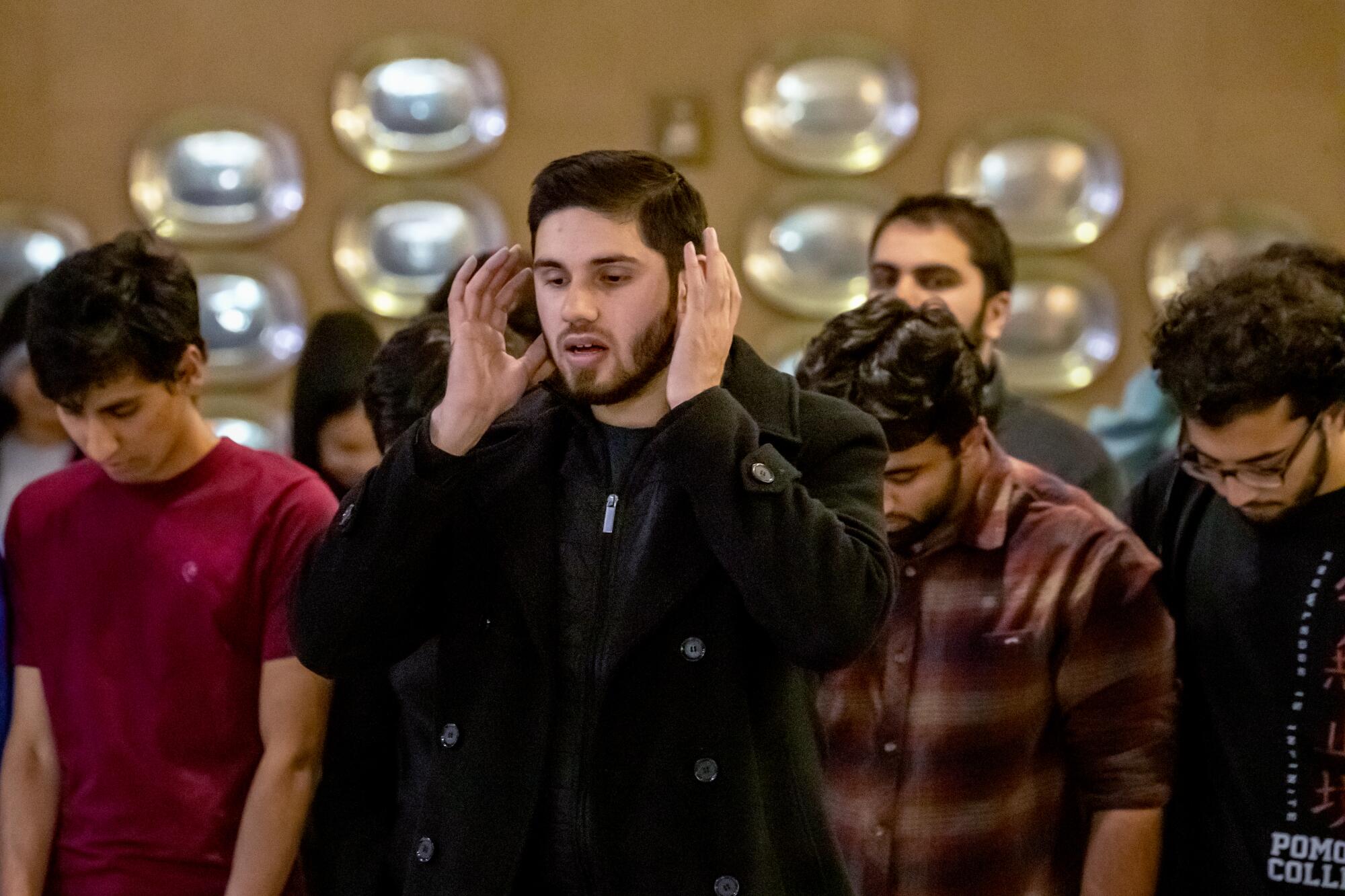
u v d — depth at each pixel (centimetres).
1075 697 441
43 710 475
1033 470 470
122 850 452
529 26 888
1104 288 883
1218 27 880
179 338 446
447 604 356
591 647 336
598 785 327
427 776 399
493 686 339
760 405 350
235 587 455
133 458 453
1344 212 878
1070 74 883
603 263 326
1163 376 424
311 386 576
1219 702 450
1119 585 438
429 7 889
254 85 890
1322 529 432
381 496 335
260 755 462
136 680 456
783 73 884
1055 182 881
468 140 887
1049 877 443
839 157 881
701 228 341
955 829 432
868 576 325
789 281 882
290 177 888
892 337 429
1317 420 409
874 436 357
